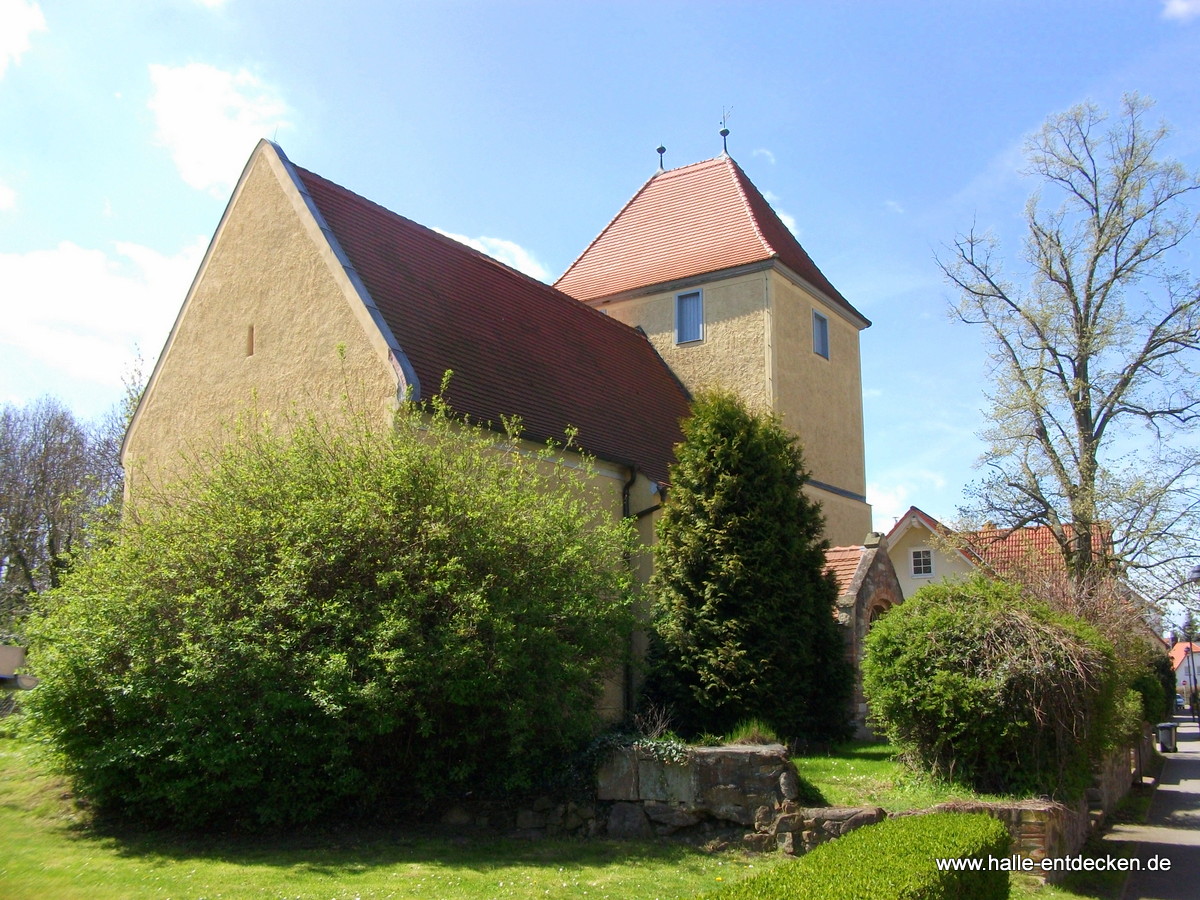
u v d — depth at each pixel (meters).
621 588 11.36
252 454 11.32
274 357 14.93
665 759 9.83
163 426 16.58
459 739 10.11
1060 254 24.62
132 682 9.72
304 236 14.92
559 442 15.09
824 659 14.78
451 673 9.62
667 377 22.36
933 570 31.73
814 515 15.00
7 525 32.53
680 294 23.25
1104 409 24.36
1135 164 24.00
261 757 9.52
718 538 13.79
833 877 5.57
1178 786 18.88
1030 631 10.42
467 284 17.42
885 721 11.04
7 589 31.08
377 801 10.35
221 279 16.14
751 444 14.32
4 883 7.50
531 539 10.75
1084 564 22.05
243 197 16.09
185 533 10.61
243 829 9.64
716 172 25.67
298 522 9.92
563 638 10.83
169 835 9.48
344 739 9.53
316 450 10.98
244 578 10.16
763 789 9.38
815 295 24.09
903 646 10.95
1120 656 14.17
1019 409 23.95
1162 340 23.64
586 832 9.88
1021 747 10.34
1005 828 7.60
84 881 7.64
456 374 14.34
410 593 9.75
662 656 13.99
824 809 9.20
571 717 10.40
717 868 8.54
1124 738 15.11
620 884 7.93
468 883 7.84
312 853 8.88
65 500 16.11
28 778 11.34
